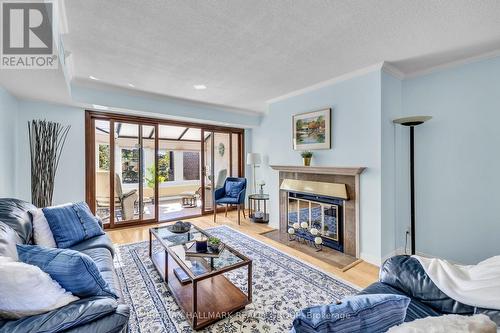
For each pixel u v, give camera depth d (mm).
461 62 2562
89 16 1783
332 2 1635
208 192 5309
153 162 4523
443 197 2732
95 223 2484
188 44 2223
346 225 3051
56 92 2791
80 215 2379
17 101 3094
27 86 2543
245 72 2912
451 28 1960
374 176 2754
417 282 1394
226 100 4219
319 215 3404
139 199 4391
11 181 2852
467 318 691
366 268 2662
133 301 2008
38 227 1959
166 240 2430
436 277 1344
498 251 2381
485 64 2428
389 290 1454
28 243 1780
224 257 2072
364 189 2861
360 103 2881
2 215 1687
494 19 1831
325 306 844
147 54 2424
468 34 2057
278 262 2787
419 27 1941
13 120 2922
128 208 4281
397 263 1561
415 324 667
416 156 2939
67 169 3561
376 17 1809
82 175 3680
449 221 2691
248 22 1875
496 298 1078
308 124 3484
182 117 4375
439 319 688
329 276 2457
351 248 2996
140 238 3613
